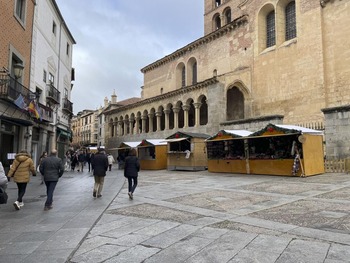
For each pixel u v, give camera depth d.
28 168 9.16
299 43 26.89
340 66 24.05
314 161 17.09
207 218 7.22
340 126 17.50
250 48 31.73
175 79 43.97
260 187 12.75
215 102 28.84
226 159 20.86
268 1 30.05
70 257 4.79
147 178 18.73
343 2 24.19
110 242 5.55
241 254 4.75
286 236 5.59
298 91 26.61
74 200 10.21
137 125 42.75
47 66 24.75
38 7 22.17
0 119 15.98
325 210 7.71
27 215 7.83
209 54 37.84
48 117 24.08
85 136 89.62
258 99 30.17
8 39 17.09
